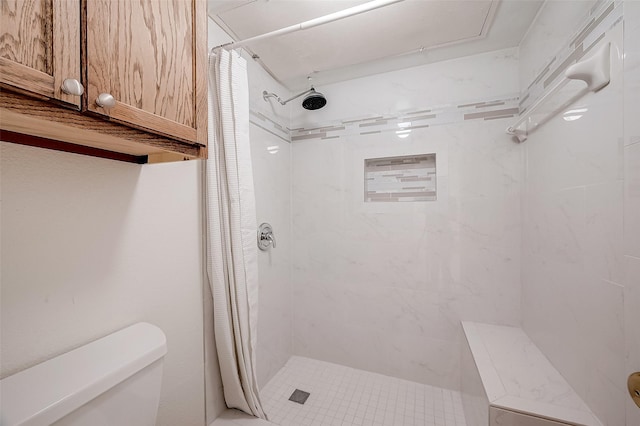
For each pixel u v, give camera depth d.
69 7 0.47
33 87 0.42
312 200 1.86
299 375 1.69
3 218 0.59
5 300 0.59
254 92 1.52
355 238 1.75
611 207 0.76
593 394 0.84
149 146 0.67
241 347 1.18
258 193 1.56
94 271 0.76
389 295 1.68
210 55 1.14
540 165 1.20
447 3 1.11
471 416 1.19
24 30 0.42
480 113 1.49
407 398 1.47
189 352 1.08
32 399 0.53
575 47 0.94
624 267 0.71
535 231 1.25
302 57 1.50
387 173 1.76
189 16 0.71
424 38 1.34
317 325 1.86
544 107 1.14
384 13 1.17
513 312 1.44
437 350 1.58
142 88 0.59
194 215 1.10
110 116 0.53
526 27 1.28
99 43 0.51
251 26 1.25
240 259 1.16
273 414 1.35
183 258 1.05
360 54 1.47
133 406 0.68
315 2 1.11
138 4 0.58
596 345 0.83
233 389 1.20
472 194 1.51
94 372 0.61
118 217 0.82
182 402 1.05
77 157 0.72
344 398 1.47
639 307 0.66
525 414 0.86
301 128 1.88
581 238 0.91
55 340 0.68
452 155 1.54
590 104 0.86
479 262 1.50
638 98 0.66
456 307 1.54
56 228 0.68
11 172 0.60
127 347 0.72
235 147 1.15
